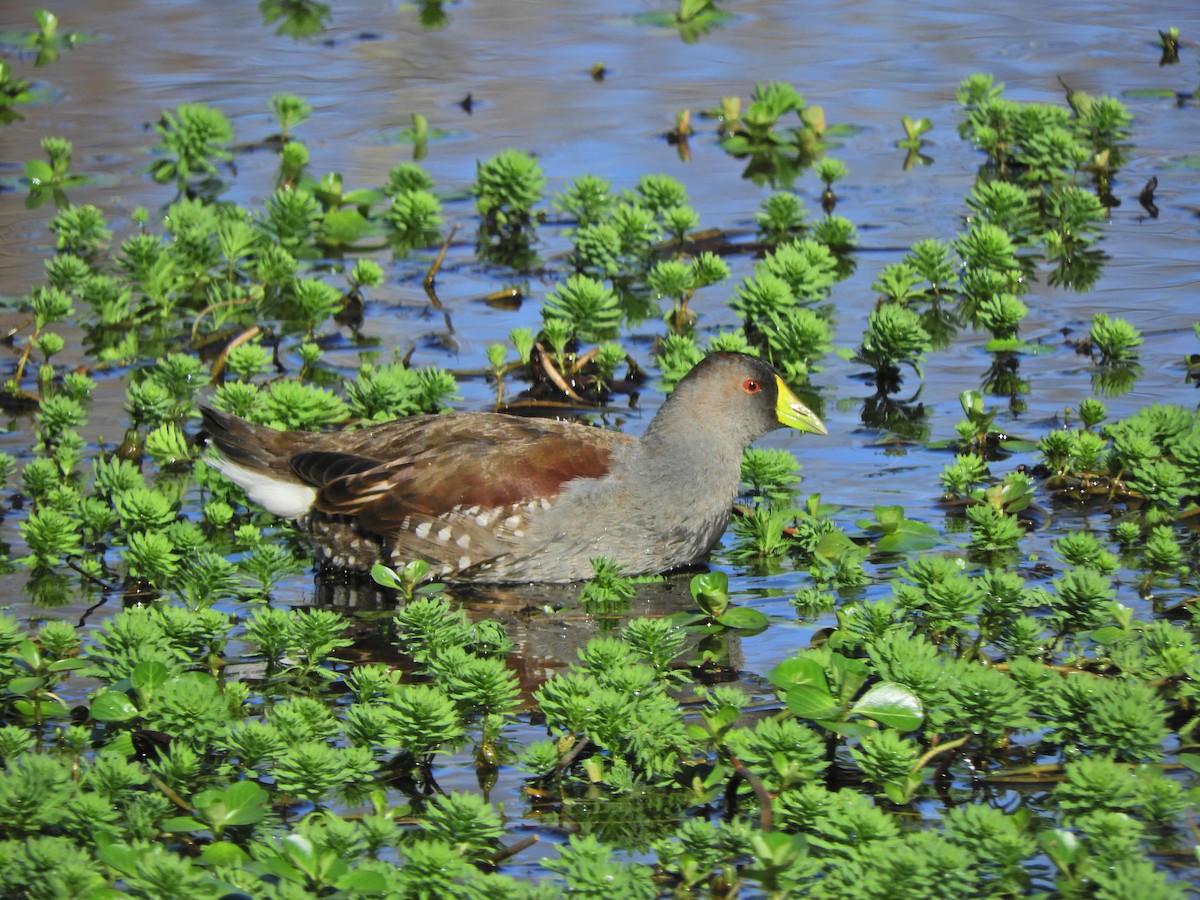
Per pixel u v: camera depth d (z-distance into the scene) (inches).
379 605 460.1
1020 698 355.3
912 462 539.8
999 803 343.3
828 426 571.5
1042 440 519.8
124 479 500.4
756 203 773.9
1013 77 899.4
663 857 321.1
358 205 765.3
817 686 359.3
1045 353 622.8
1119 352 601.0
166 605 446.9
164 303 668.1
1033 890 312.3
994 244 679.7
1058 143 778.8
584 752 364.8
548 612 455.5
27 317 659.4
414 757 366.6
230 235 693.9
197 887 297.0
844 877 307.9
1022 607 420.5
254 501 491.5
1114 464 515.2
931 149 838.5
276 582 478.9
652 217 729.0
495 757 366.6
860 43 969.5
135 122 847.1
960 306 680.4
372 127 850.8
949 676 357.1
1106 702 347.9
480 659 383.9
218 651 410.9
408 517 476.7
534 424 497.0
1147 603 434.3
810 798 328.8
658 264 655.8
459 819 322.7
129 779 339.0
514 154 749.3
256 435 496.7
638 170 802.2
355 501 476.7
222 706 364.5
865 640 392.8
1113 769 329.7
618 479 482.0
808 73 922.7
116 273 702.5
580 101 887.1
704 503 484.7
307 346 600.1
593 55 954.7
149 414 556.1
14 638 385.1
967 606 398.9
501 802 349.7
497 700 367.9
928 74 919.0
